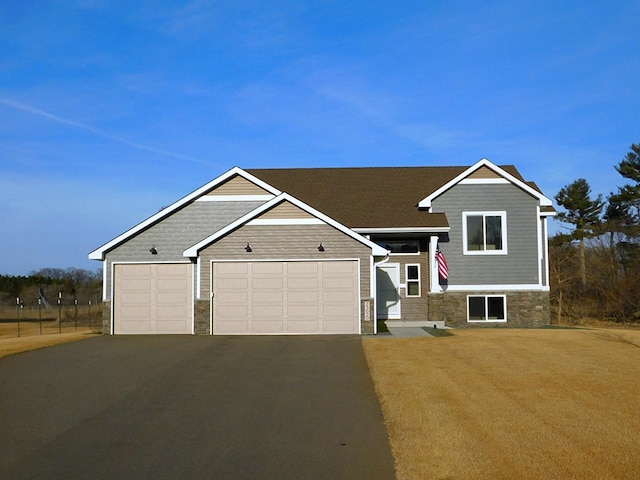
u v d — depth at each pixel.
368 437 9.09
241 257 21.66
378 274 25.31
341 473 7.57
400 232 24.28
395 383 12.63
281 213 21.70
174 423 9.90
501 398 11.13
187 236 23.41
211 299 21.69
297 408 10.84
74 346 18.89
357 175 29.45
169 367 14.90
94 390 12.43
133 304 22.59
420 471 7.49
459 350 16.94
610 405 10.56
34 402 11.42
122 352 17.44
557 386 12.13
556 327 24.89
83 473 7.57
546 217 26.16
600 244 39.53
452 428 9.24
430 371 13.85
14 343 20.22
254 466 7.82
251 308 21.56
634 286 33.84
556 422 9.49
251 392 12.10
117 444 8.79
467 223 25.50
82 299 49.94
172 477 7.41
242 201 23.91
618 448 8.21
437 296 24.62
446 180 28.36
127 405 11.14
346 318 21.30
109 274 22.77
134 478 7.38
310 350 17.33
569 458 7.83
